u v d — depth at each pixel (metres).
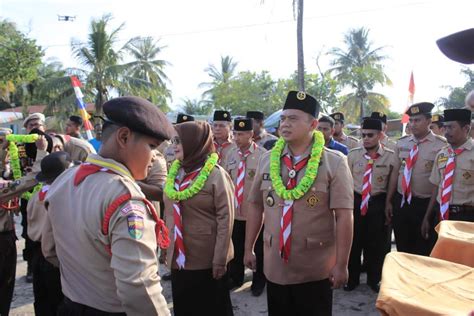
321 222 2.67
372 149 4.89
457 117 4.09
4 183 3.07
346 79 31.06
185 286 2.96
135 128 1.54
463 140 4.16
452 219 4.14
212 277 2.97
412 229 4.73
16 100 30.70
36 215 2.85
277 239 2.72
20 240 6.59
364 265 5.27
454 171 4.14
